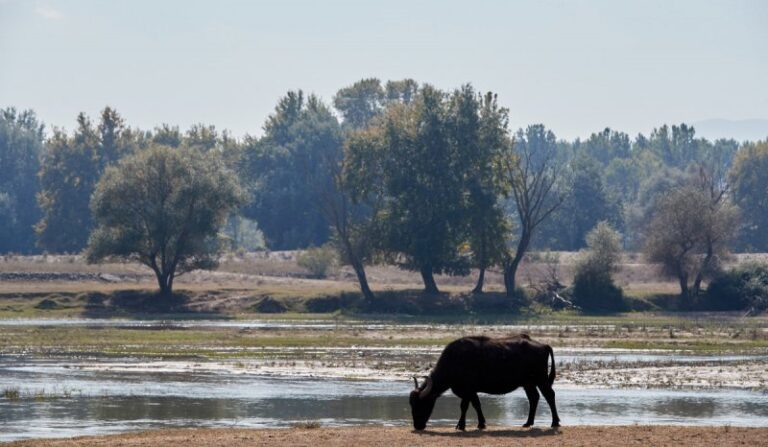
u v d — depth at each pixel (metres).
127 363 152.75
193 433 83.44
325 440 75.69
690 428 81.50
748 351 177.50
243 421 97.56
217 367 147.12
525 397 116.25
